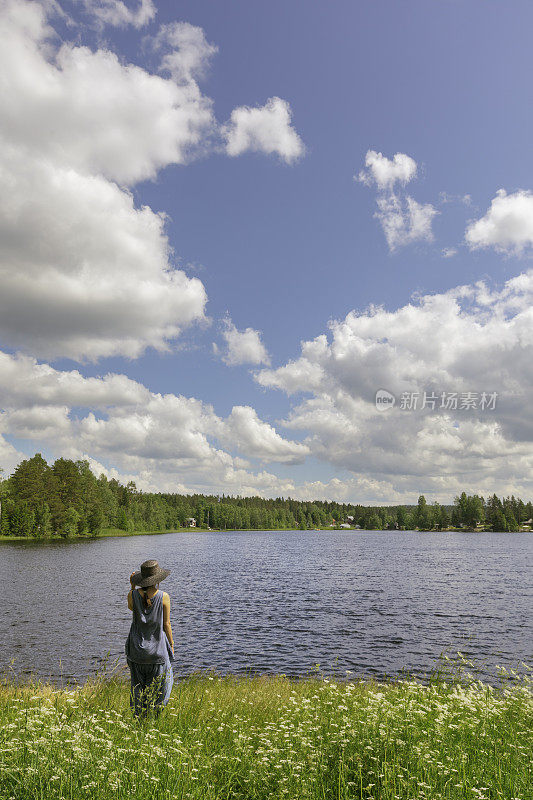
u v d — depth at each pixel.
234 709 7.30
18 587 44.12
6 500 126.50
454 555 95.00
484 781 4.40
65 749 4.27
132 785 3.81
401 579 55.56
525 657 22.00
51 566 63.69
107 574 54.69
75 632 26.16
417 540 171.12
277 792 4.17
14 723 4.89
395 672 19.72
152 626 6.30
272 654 23.16
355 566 72.75
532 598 40.91
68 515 133.50
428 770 4.53
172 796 3.77
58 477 137.50
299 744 5.13
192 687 9.77
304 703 6.99
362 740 5.17
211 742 5.48
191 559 86.38
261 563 78.62
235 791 4.41
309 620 31.81
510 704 6.79
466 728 5.77
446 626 29.62
